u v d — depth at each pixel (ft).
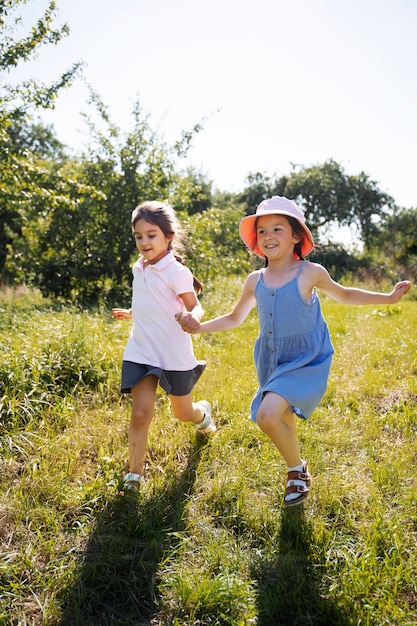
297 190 135.03
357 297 10.77
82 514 9.84
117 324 23.59
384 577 8.14
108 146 42.11
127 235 41.42
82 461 11.76
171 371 11.28
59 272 40.88
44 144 106.32
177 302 11.44
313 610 7.75
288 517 9.67
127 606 7.91
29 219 42.73
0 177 34.27
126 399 15.35
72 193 40.50
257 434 13.20
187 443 12.79
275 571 8.43
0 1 32.22
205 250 43.24
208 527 9.54
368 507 10.12
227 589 7.80
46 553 8.77
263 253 10.87
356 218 137.90
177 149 43.45
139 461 10.68
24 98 34.60
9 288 48.08
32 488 10.25
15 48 33.27
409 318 32.35
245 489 10.62
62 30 34.06
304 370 10.20
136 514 9.66
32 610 7.70
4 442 11.84
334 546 9.04
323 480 11.04
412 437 13.23
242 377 17.94
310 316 10.48
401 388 17.12
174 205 43.75
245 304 11.35
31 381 14.24
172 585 8.04
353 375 19.20
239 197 140.97
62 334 17.74
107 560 8.55
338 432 13.61
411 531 9.37
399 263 104.99
